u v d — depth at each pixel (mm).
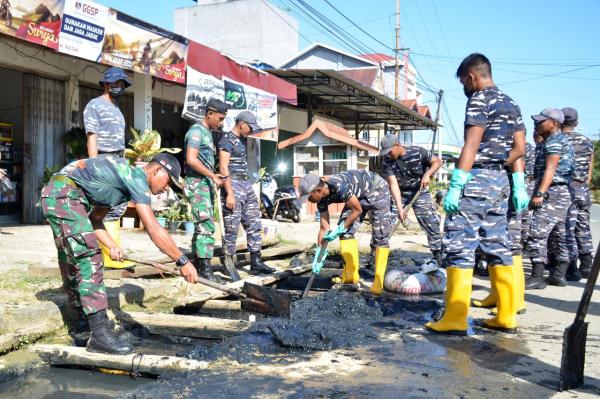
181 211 9648
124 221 9648
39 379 3250
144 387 2977
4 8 6566
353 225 6000
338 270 6746
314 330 3906
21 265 5652
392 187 6359
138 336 4102
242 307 4375
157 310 4676
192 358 3441
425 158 6320
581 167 6812
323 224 5605
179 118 14891
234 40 35219
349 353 3525
